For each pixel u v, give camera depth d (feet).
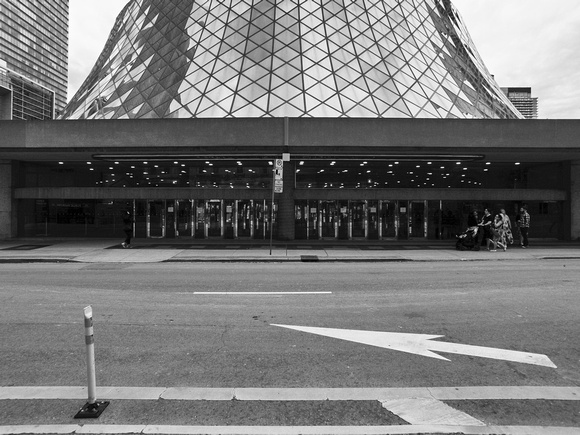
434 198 69.62
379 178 73.00
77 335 20.65
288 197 69.67
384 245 63.67
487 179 74.49
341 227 73.67
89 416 12.53
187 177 73.56
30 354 18.07
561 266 44.39
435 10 100.78
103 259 49.60
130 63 88.53
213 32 81.97
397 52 81.76
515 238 73.15
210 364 16.93
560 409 13.23
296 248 59.67
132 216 74.59
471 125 58.23
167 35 87.15
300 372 16.14
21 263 47.44
